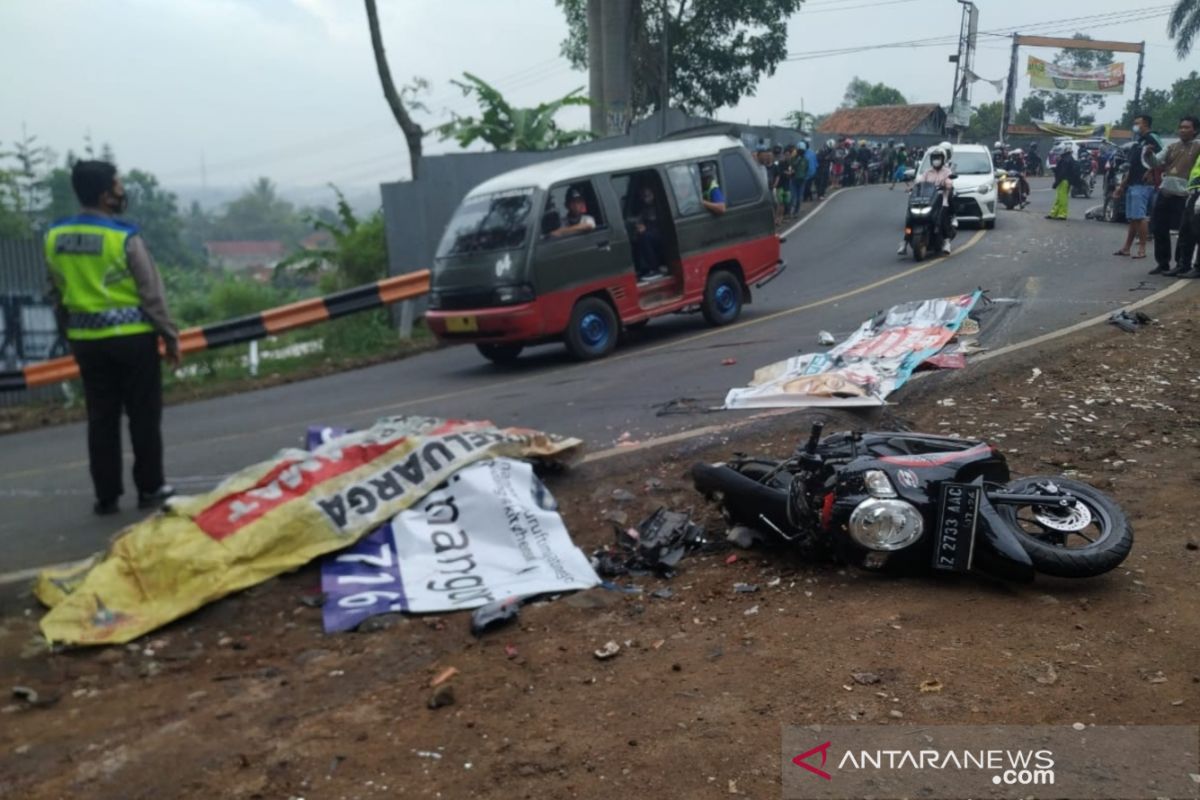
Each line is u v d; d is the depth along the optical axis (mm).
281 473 5664
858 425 7582
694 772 3395
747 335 12211
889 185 37688
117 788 3578
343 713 4035
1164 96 69312
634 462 7090
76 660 4668
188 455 8430
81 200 6328
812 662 4121
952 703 3723
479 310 11484
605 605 4965
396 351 14336
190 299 25406
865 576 5055
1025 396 8188
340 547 5406
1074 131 67562
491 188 12148
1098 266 15164
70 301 6273
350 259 18359
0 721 4121
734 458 6387
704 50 38688
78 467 8383
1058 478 5117
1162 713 3590
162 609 4977
